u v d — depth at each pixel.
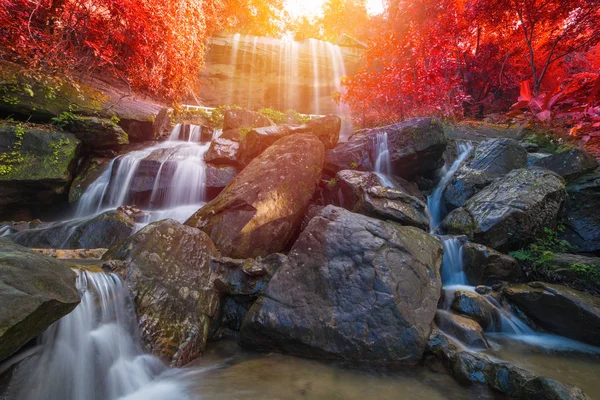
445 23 12.22
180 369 2.99
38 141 6.51
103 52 9.47
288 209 5.18
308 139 6.23
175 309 3.31
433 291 3.77
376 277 3.59
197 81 15.90
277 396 2.61
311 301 3.50
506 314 4.11
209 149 7.67
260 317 3.40
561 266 4.55
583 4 10.27
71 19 8.55
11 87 6.80
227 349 3.45
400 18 14.05
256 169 5.68
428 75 10.09
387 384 2.84
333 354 3.23
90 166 7.42
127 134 8.45
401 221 5.26
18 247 2.20
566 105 9.73
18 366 2.01
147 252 3.46
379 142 7.37
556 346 3.71
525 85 10.38
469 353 3.06
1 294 1.67
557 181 5.41
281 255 4.21
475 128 10.33
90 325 2.59
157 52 11.09
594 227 5.24
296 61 20.55
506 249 5.07
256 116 9.57
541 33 12.34
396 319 3.31
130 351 2.81
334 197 6.61
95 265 3.10
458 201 6.47
